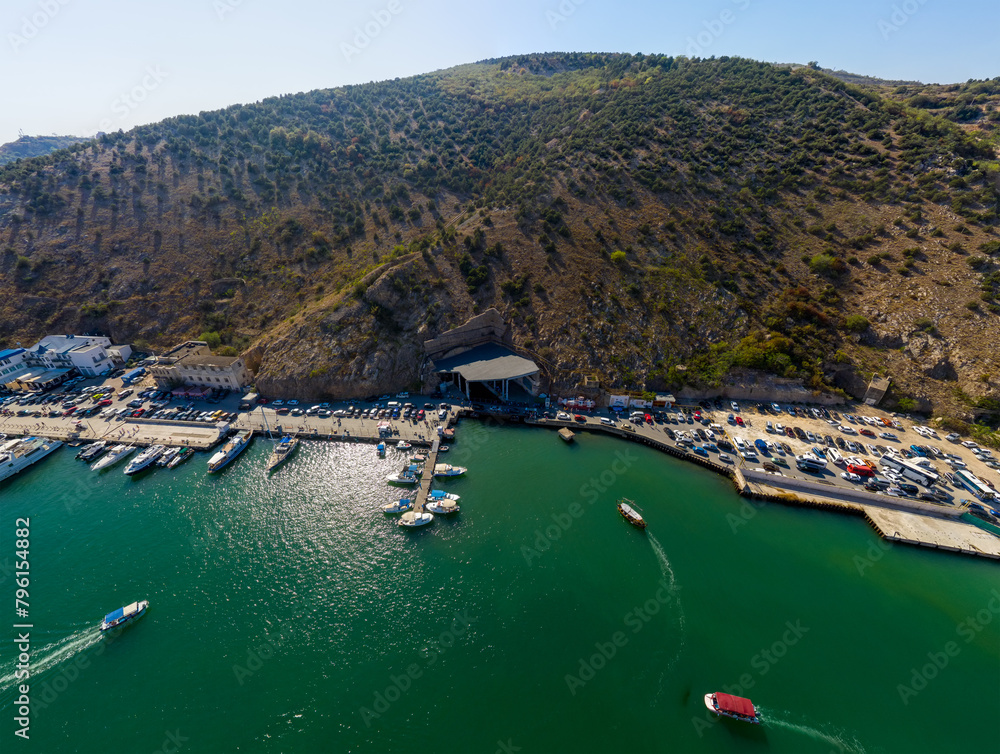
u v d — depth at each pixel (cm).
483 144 18950
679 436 8075
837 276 10350
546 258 11094
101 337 11244
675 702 4266
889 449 7631
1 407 9450
